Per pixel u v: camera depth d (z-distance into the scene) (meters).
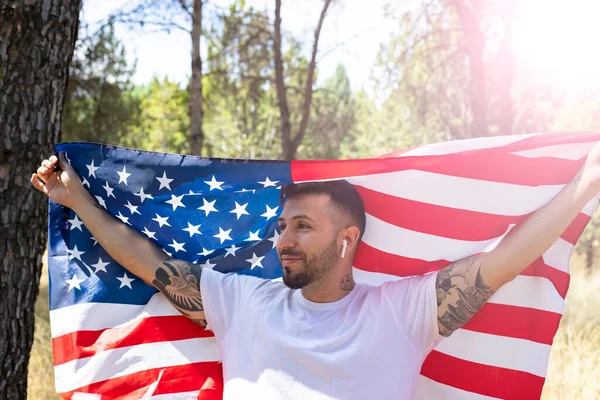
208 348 2.87
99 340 2.87
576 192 2.30
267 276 3.01
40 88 3.32
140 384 2.85
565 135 2.49
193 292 2.69
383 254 2.80
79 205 2.80
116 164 2.77
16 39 3.24
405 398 2.36
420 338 2.44
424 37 13.16
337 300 2.51
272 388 2.39
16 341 3.32
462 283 2.40
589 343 5.68
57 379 2.84
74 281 2.88
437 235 2.73
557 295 2.59
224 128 28.95
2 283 3.25
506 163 2.57
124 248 2.75
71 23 3.45
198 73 13.28
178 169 2.72
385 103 20.06
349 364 2.35
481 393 2.71
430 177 2.65
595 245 11.24
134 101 21.00
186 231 2.91
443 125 16.30
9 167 3.24
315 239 2.49
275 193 2.88
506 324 2.67
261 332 2.48
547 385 4.93
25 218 3.30
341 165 2.53
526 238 2.35
